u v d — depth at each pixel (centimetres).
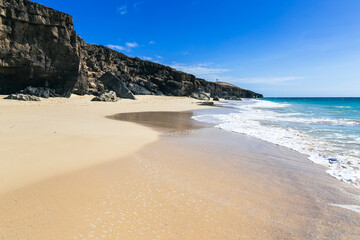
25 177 440
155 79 6800
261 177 519
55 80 2997
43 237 274
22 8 2555
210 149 764
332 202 405
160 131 1089
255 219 339
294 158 686
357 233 310
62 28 2877
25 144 670
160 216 335
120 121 1368
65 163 532
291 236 300
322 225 329
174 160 614
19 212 322
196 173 524
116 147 707
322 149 797
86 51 5512
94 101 2975
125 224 310
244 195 421
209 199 398
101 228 298
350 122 1570
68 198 371
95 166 527
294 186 473
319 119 1767
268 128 1274
